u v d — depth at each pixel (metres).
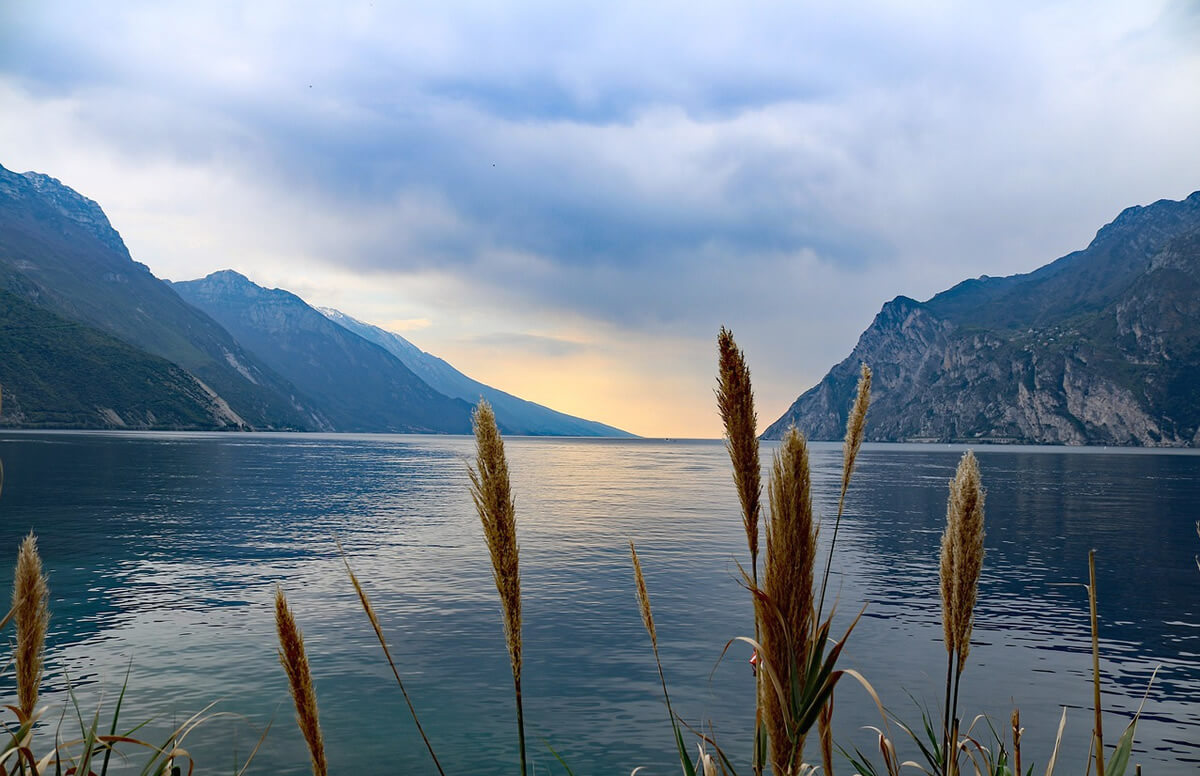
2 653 17.70
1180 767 12.73
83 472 80.62
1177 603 26.55
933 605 25.08
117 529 40.94
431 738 13.65
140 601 24.47
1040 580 30.72
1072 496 72.75
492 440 2.10
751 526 1.91
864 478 97.94
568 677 17.27
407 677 17.09
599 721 14.56
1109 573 32.41
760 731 2.12
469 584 27.84
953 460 169.00
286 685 16.20
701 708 15.30
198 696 15.48
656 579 29.25
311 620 22.22
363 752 13.02
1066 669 18.33
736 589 27.34
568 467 129.75
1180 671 18.33
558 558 34.22
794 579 1.82
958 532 2.50
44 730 13.34
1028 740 13.69
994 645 20.52
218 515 48.66
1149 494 75.31
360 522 46.59
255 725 14.05
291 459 126.88
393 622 22.16
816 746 13.22
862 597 26.30
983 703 15.79
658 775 12.06
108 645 19.22
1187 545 40.25
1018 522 51.03
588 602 25.14
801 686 1.84
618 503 63.38
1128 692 16.66
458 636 20.66
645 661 18.48
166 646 19.14
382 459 138.12
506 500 2.11
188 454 127.31
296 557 33.31
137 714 14.45
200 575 28.98
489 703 15.49
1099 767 2.53
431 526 44.88
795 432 1.88
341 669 17.58
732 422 1.92
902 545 39.34
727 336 1.93
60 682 16.23
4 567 28.78
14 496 56.53
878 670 18.05
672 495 72.31
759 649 1.90
